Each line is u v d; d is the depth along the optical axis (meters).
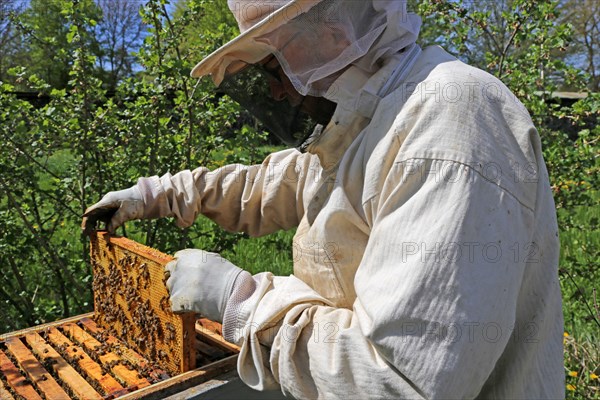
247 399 1.50
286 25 1.21
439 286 0.96
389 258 1.04
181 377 1.46
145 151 3.21
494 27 3.55
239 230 2.02
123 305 1.82
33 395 1.47
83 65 3.14
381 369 1.02
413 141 1.09
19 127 2.84
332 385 1.08
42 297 3.71
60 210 3.33
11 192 3.13
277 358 1.18
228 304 1.28
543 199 1.14
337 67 1.23
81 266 3.26
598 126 3.19
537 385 1.19
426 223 1.01
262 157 3.51
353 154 1.29
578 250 4.27
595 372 2.82
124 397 1.37
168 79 3.12
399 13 1.27
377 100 1.25
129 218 1.91
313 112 1.35
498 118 1.10
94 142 3.16
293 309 1.22
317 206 1.42
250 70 1.36
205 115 3.30
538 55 3.22
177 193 1.94
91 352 1.76
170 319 1.54
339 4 1.20
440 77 1.14
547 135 3.42
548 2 3.12
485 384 1.19
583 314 3.46
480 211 0.99
